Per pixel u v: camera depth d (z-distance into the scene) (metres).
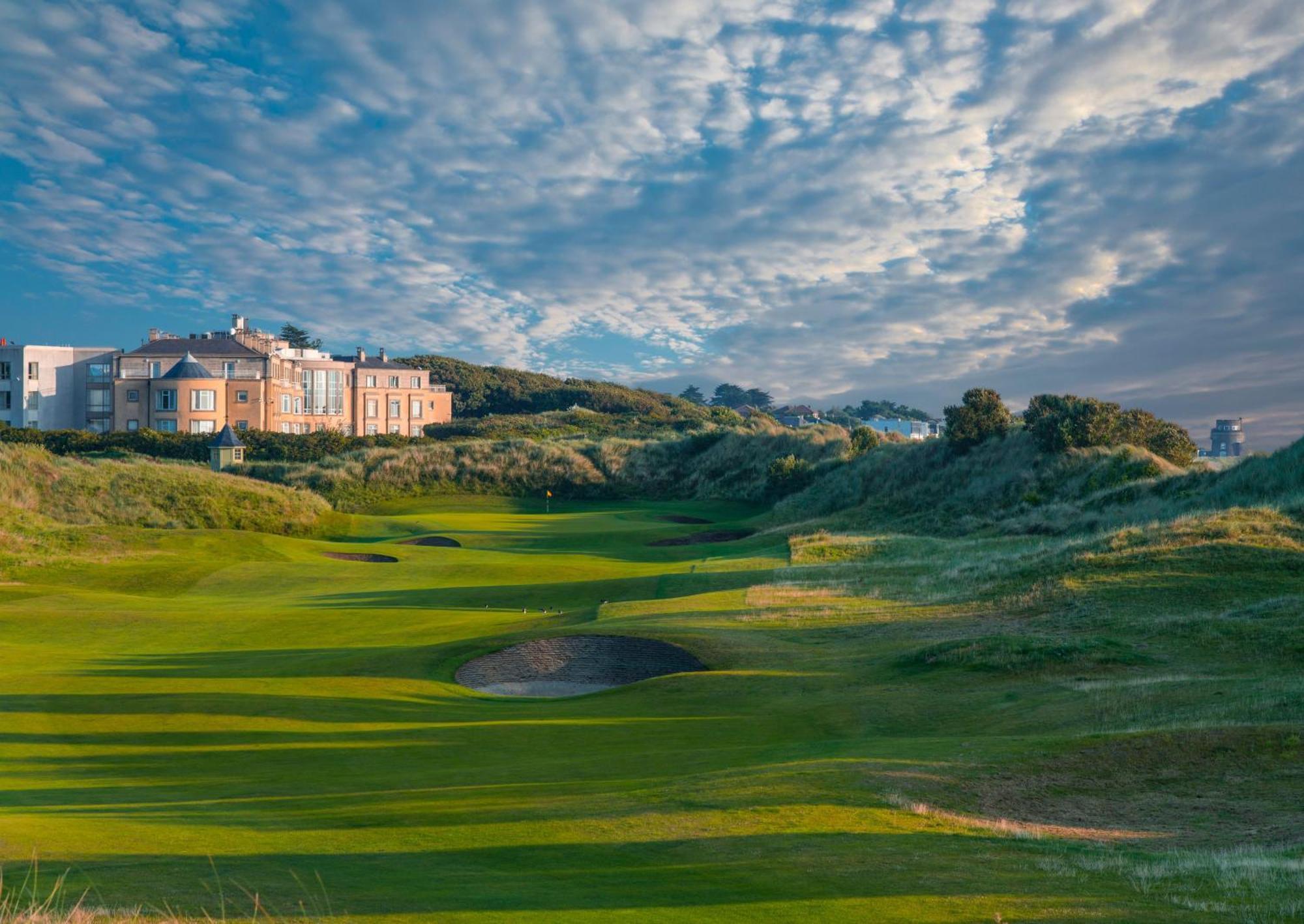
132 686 21.00
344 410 118.50
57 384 103.06
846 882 8.45
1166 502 44.59
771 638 25.95
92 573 40.56
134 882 8.20
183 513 56.91
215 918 7.14
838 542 48.25
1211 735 13.65
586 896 7.97
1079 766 12.94
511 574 42.38
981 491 58.22
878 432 83.25
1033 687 19.34
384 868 8.90
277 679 22.03
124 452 77.75
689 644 24.66
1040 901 7.93
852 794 11.62
